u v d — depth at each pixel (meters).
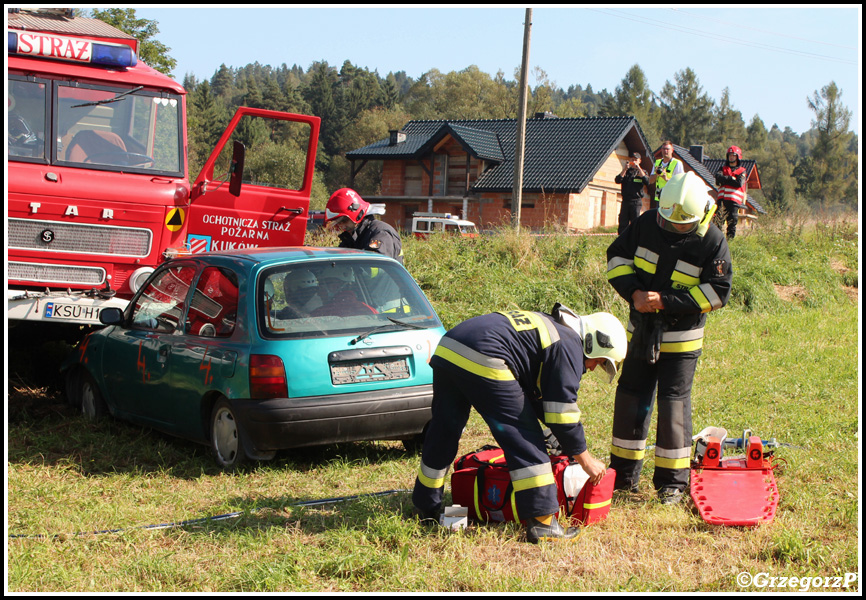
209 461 5.86
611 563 3.94
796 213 19.19
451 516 4.48
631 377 5.07
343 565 3.87
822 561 3.91
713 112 106.81
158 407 6.26
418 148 41.12
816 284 14.97
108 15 38.53
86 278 7.32
